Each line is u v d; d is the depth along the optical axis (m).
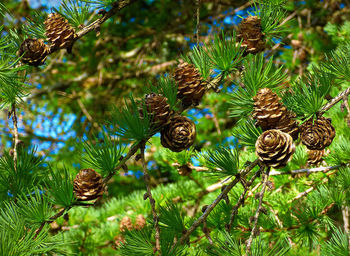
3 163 0.58
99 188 0.50
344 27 1.03
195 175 0.95
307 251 0.66
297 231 0.67
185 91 0.52
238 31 0.58
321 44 1.35
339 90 0.79
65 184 0.50
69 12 0.62
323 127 0.51
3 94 0.59
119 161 0.51
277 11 0.60
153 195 0.95
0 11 0.60
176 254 0.49
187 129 0.51
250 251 0.47
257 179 0.74
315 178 0.75
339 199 0.66
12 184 0.57
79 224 0.98
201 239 0.69
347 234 0.55
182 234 0.53
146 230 0.55
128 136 0.50
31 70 0.62
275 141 0.48
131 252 0.50
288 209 0.70
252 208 0.69
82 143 0.51
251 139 0.52
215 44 0.55
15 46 0.60
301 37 1.32
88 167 0.53
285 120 0.50
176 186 0.98
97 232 0.94
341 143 0.69
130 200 1.04
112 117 0.50
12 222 0.51
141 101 0.51
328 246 0.55
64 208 0.51
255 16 0.57
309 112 0.52
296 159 0.74
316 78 0.54
